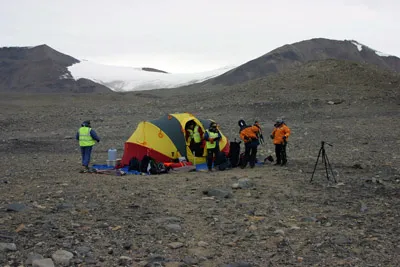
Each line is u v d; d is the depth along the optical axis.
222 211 10.17
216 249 7.79
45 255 7.17
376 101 47.12
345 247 7.85
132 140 18.27
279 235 8.48
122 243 7.89
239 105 48.62
